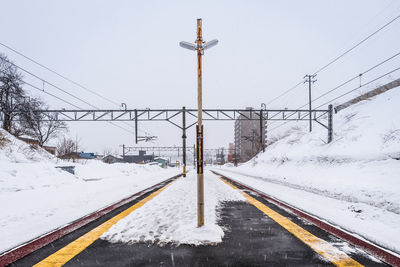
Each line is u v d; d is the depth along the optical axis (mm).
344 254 3783
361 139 15891
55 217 6168
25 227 5266
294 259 3594
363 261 3529
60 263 3518
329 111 20938
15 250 4012
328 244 4230
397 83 21344
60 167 15898
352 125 19547
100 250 3994
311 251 3910
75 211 6871
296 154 24703
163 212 6656
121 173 24078
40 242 4387
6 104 27438
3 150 16172
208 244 4227
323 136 23891
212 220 5836
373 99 22188
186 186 13484
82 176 18922
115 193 10523
